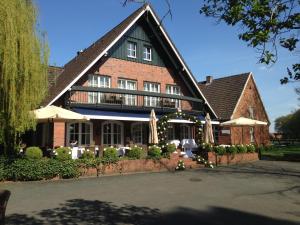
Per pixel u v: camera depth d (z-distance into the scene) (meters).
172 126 26.78
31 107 13.79
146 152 20.00
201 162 21.39
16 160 13.88
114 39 22.03
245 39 6.75
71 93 20.34
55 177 14.56
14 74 12.70
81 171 15.38
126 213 9.23
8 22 12.55
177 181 14.91
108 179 14.95
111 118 20.02
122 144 22.91
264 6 6.52
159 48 25.97
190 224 8.37
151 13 24.36
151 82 25.11
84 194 11.54
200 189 13.14
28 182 13.69
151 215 9.10
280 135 65.31
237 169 20.08
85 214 9.02
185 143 23.66
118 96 22.28
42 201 10.38
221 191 12.83
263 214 9.52
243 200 11.31
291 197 11.90
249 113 34.72
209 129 23.16
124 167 17.11
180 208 9.96
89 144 21.30
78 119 16.86
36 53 13.79
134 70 24.17
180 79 27.16
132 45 24.58
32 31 13.77
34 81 13.54
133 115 21.83
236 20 6.83
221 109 33.47
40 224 8.04
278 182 15.20
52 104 19.66
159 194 11.89
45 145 20.16
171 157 19.39
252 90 35.75
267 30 6.54
